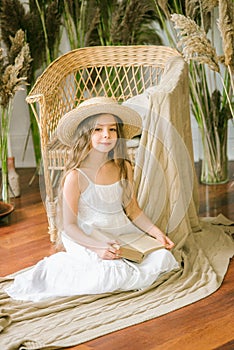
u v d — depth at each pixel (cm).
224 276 308
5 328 268
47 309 282
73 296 291
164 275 304
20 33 419
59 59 400
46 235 370
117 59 406
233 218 382
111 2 465
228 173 464
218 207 401
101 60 407
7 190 426
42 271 300
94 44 471
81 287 292
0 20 447
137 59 404
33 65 467
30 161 499
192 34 372
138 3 446
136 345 255
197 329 264
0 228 383
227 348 250
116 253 296
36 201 426
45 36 455
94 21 458
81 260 298
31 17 455
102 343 257
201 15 414
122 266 294
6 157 423
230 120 486
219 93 438
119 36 455
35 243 359
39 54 466
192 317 273
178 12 439
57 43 468
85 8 462
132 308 281
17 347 253
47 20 454
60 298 290
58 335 261
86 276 293
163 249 304
